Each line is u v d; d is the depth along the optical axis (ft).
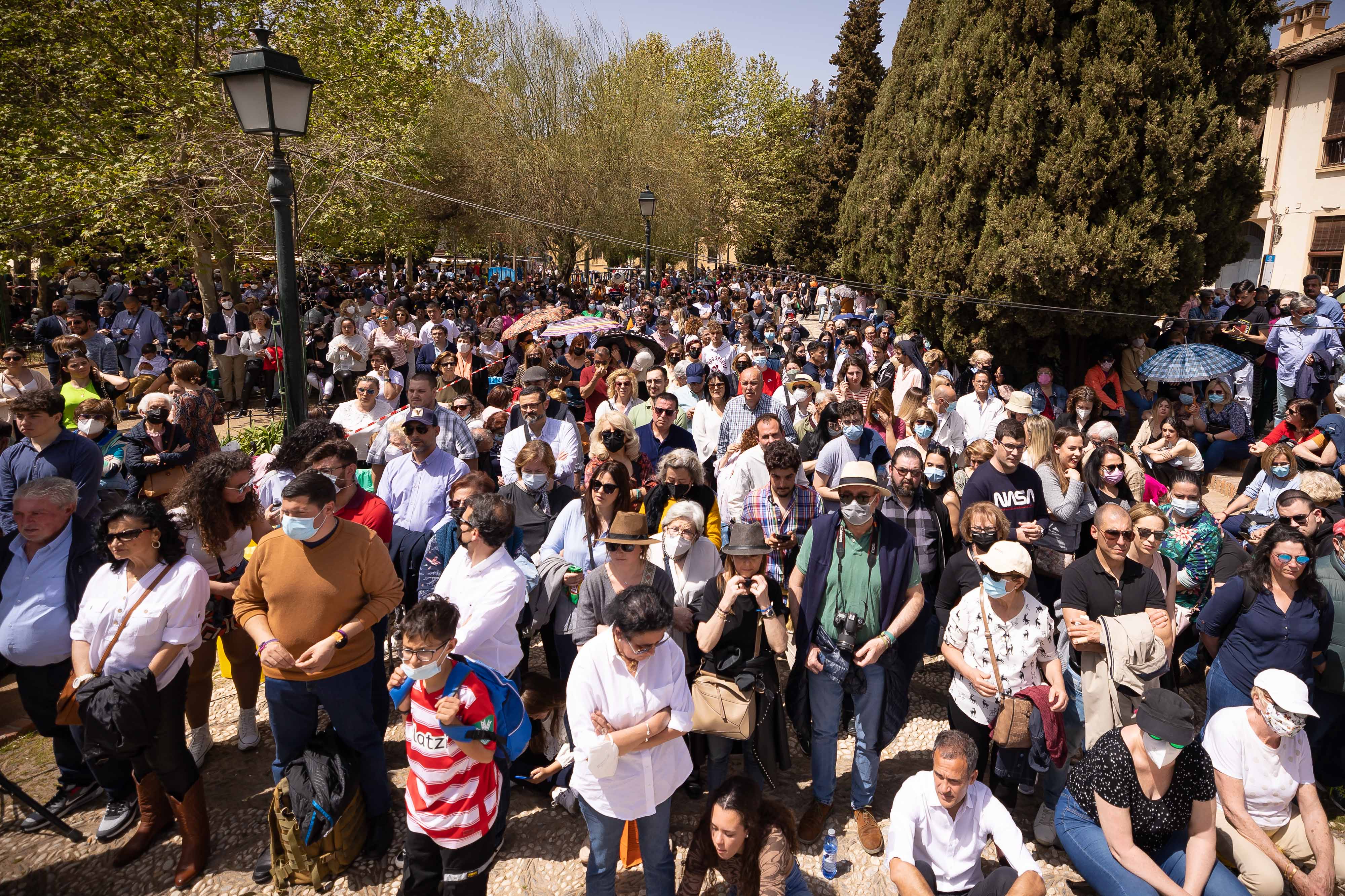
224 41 51.52
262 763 14.74
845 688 12.91
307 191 43.24
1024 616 12.78
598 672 10.37
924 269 37.63
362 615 11.76
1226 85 31.60
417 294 73.72
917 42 69.31
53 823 12.92
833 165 115.75
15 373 22.99
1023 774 12.94
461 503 14.23
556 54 79.00
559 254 82.17
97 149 45.50
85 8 47.80
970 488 16.58
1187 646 17.10
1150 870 10.89
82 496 15.78
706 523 14.60
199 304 55.26
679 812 13.78
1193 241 31.22
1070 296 32.73
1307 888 11.50
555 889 11.95
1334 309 30.91
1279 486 19.75
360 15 61.62
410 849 10.73
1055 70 32.58
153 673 11.59
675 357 35.63
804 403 24.99
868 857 12.67
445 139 76.23
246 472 14.26
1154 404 28.32
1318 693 14.30
